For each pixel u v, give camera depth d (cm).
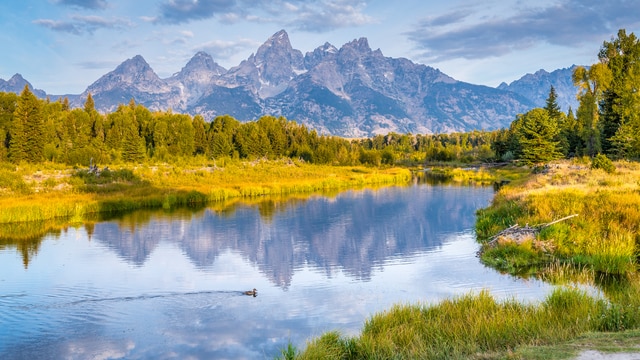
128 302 1769
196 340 1420
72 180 5344
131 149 8994
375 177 7800
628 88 6938
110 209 4272
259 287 1984
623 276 1792
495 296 1630
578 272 1869
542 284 1795
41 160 7962
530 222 2459
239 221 3697
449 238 2953
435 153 14138
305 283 2039
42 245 2839
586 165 5547
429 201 4853
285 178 7112
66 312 1675
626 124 6631
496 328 1114
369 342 1114
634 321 1094
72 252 2656
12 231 3284
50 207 3878
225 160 9206
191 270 2273
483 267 2164
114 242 2928
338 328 1482
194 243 2905
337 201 4934
